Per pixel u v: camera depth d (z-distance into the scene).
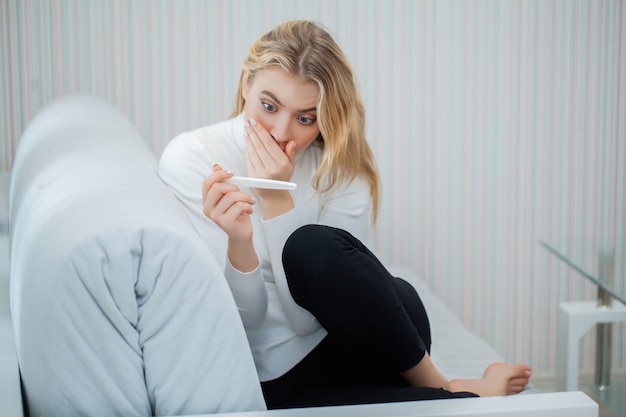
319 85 1.21
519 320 2.59
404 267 2.44
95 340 0.91
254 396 0.98
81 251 0.89
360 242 1.20
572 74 2.49
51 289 0.89
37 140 1.67
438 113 2.47
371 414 0.95
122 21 2.36
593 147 2.53
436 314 1.98
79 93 2.33
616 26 2.48
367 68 2.43
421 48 2.44
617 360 2.62
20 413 0.85
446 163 2.50
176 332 0.94
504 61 2.47
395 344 1.17
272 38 1.24
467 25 2.44
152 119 2.41
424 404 0.98
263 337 1.26
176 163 1.30
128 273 0.91
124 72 2.38
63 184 1.12
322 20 2.40
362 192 1.33
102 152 1.31
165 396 0.94
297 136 1.25
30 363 0.92
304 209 1.26
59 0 2.33
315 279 1.12
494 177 2.52
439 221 2.52
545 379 2.62
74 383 0.91
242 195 1.13
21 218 1.21
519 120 2.50
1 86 2.35
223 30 2.39
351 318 1.14
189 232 0.98
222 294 0.96
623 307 2.00
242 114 1.34
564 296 2.60
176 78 2.39
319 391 1.24
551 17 2.46
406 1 2.42
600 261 1.81
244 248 1.15
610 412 2.03
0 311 1.25
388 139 2.47
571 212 2.55
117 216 0.93
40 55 2.35
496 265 2.56
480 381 1.41
